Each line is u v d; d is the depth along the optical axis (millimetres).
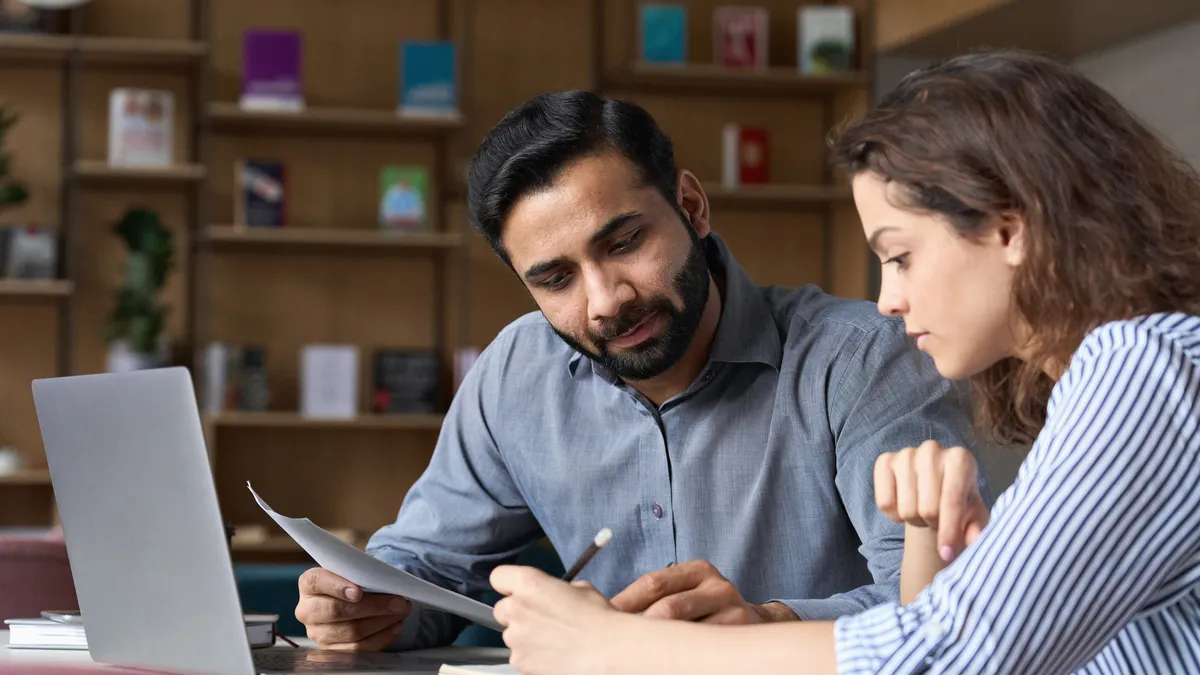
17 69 5090
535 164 1552
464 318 5191
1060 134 989
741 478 1747
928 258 1017
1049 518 911
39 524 5039
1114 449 910
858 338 1706
